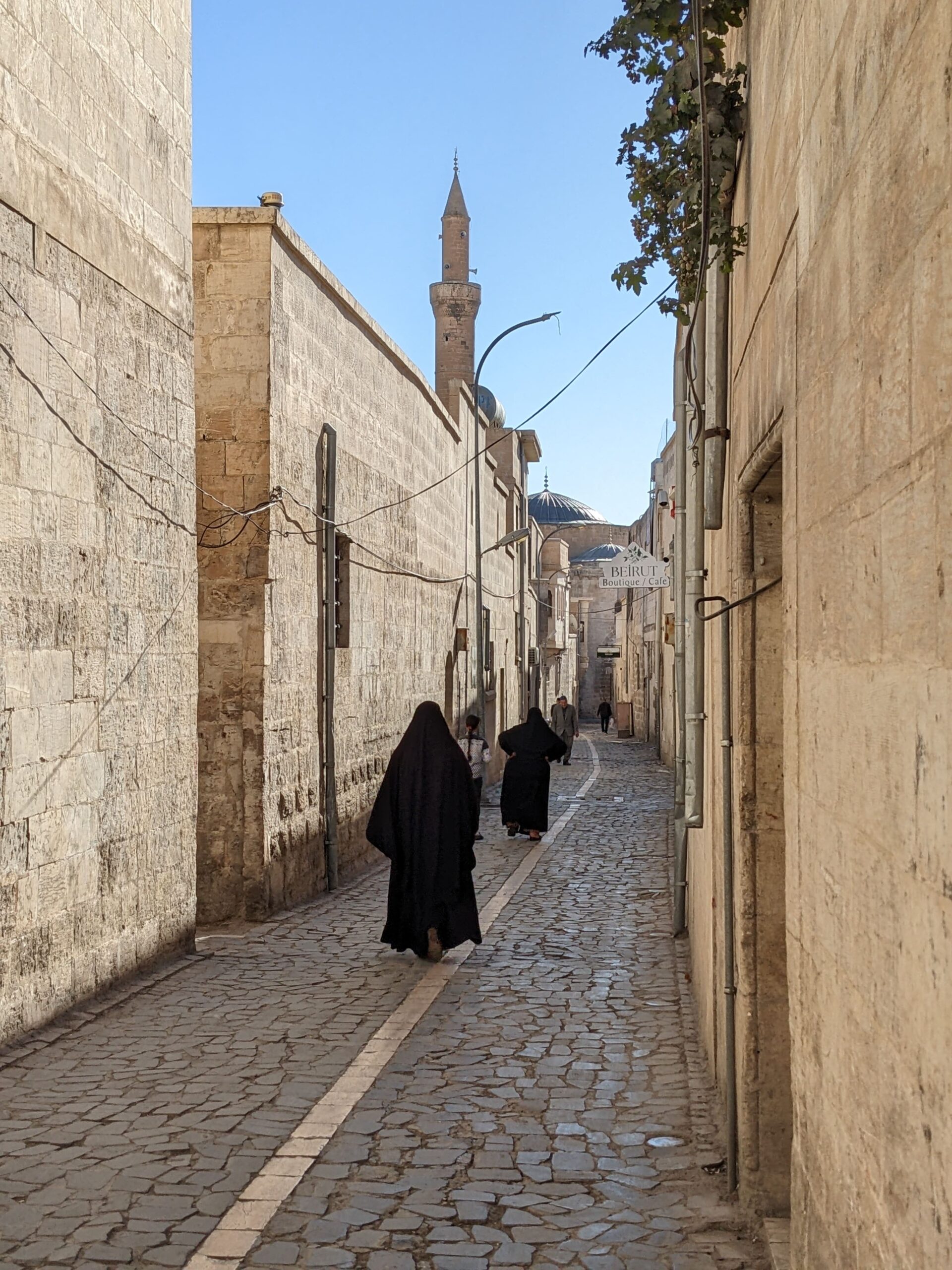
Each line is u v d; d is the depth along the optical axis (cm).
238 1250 417
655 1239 430
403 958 929
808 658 293
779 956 450
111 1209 448
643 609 4578
